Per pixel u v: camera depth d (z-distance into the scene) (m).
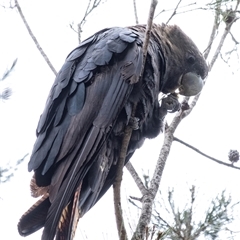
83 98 10.27
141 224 8.65
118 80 10.25
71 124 10.06
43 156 9.98
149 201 9.27
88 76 10.43
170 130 10.74
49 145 10.05
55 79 10.88
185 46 12.95
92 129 9.86
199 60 12.96
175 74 12.91
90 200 10.64
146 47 9.84
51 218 8.95
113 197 8.58
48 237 8.79
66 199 9.18
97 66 10.48
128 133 9.70
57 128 10.17
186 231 7.57
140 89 10.57
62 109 10.29
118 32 10.94
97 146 9.74
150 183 9.65
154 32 12.34
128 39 10.65
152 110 11.30
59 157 9.84
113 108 10.05
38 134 10.40
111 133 10.45
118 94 10.14
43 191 10.09
